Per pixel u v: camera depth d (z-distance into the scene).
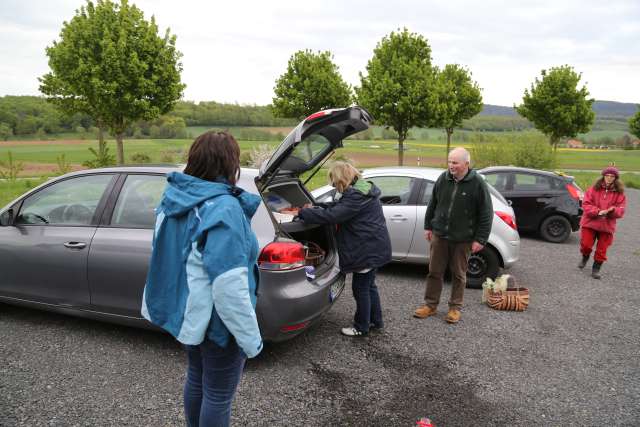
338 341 4.19
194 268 1.86
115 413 2.94
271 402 3.16
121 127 20.03
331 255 4.23
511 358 3.97
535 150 23.09
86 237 3.87
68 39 18.59
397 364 3.78
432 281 4.85
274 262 3.39
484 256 5.90
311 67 23.41
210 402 2.03
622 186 6.55
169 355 3.74
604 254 6.62
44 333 4.09
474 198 4.47
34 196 4.26
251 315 1.85
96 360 3.63
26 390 3.18
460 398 3.30
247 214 1.97
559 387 3.50
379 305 4.43
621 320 4.97
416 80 20.09
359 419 3.00
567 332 4.59
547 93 27.34
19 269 4.11
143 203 3.86
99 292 3.85
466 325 4.69
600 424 3.03
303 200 4.79
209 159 1.94
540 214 9.45
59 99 19.80
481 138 24.23
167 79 19.64
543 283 6.38
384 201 6.27
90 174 4.14
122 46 18.16
